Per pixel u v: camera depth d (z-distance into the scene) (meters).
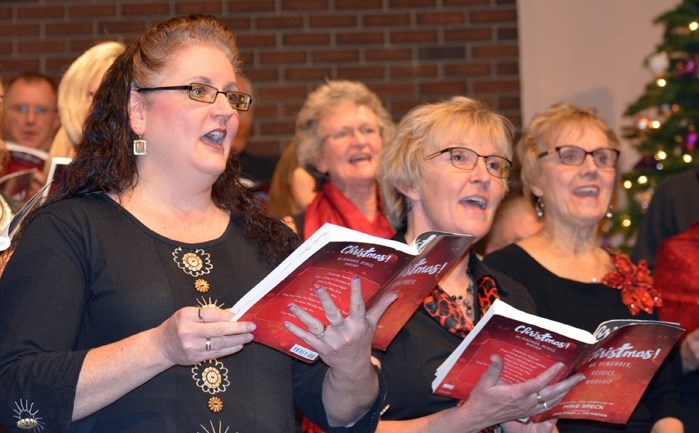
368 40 6.91
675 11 6.08
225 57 2.22
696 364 3.37
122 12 6.88
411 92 6.90
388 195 2.98
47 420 1.89
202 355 1.85
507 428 2.64
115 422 1.99
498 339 2.34
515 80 6.95
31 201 2.44
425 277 2.24
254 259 2.23
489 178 2.84
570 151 3.44
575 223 3.39
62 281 2.00
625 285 3.31
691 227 3.59
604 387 2.55
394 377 2.62
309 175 4.45
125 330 2.02
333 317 2.02
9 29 6.88
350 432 2.29
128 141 2.19
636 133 6.10
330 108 4.06
